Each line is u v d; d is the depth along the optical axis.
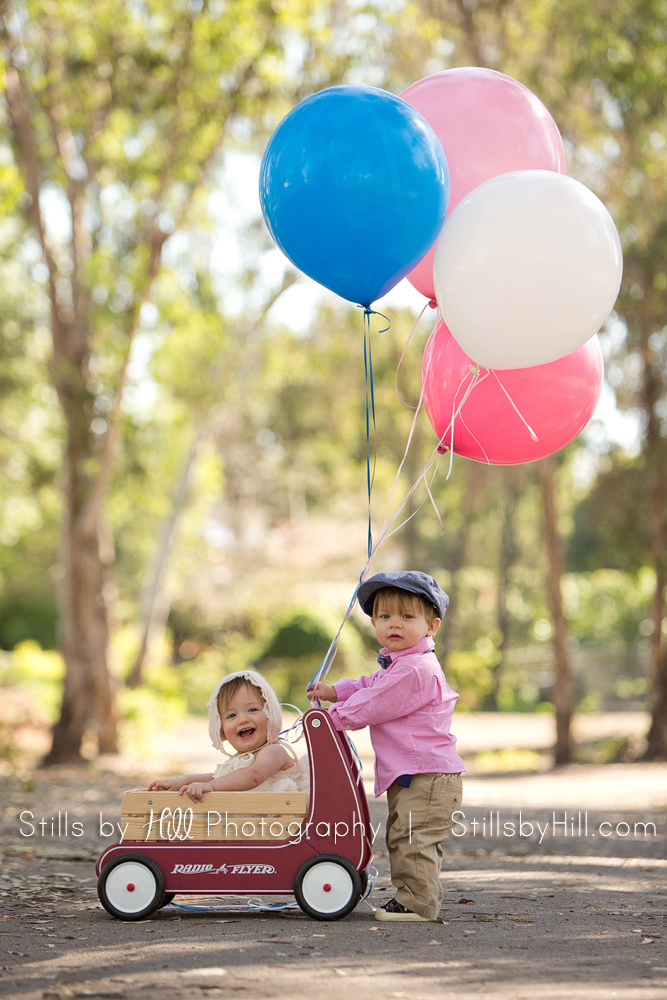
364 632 29.09
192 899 4.12
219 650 29.81
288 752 4.04
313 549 34.19
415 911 3.67
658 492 16.11
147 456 16.50
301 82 13.00
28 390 17.42
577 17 12.34
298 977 2.82
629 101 12.49
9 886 4.58
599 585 29.31
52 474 17.31
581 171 13.33
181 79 12.20
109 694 14.91
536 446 4.36
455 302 3.98
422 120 4.10
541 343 3.95
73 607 14.26
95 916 3.78
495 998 2.62
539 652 31.70
